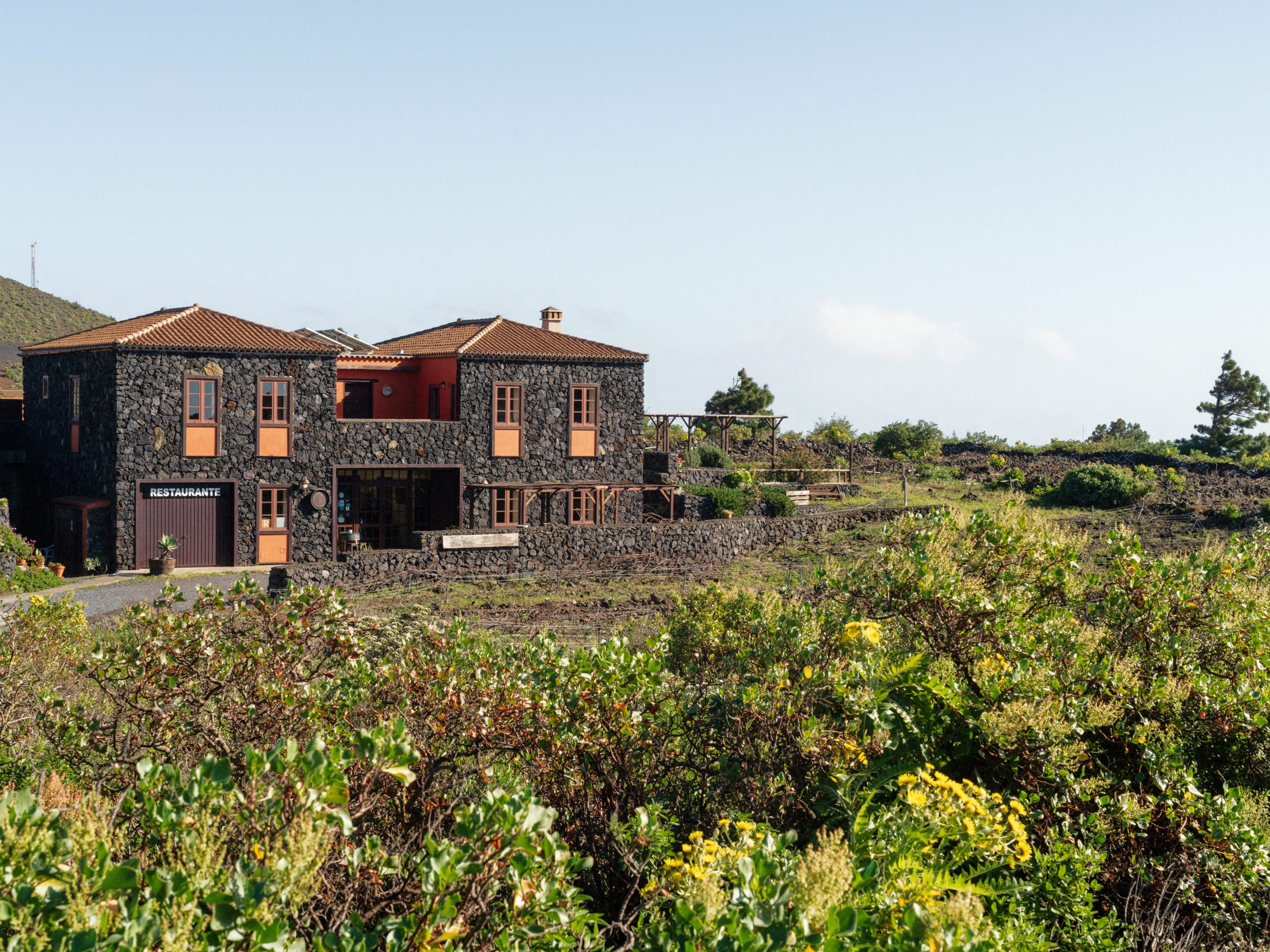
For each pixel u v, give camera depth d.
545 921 4.42
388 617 18.50
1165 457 45.78
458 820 4.32
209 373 27.59
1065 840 6.56
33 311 81.94
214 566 27.91
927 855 5.86
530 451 31.83
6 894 3.42
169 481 27.14
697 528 28.33
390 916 4.51
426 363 33.00
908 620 8.55
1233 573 9.35
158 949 3.56
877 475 45.09
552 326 36.56
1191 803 7.04
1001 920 5.78
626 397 33.19
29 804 3.80
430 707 6.84
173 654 7.39
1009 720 7.18
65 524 28.39
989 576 9.21
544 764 6.70
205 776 4.33
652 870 5.83
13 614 9.70
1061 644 8.45
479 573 24.59
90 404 28.16
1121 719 7.89
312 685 7.52
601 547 27.06
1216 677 8.65
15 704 7.71
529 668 7.46
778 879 4.49
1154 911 6.48
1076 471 38.28
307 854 3.87
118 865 3.72
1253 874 6.64
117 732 7.48
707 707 7.64
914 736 7.46
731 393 66.94
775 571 26.17
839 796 6.46
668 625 9.93
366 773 5.69
